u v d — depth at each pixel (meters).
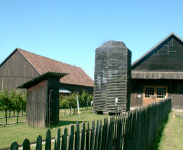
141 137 7.52
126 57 18.69
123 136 5.80
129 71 19.55
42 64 33.22
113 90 18.72
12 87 31.83
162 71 24.62
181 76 23.50
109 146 4.87
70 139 3.49
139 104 24.69
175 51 24.69
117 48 18.95
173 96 23.94
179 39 24.38
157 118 11.44
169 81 24.42
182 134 11.59
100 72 19.36
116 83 18.69
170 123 15.25
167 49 24.83
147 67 24.89
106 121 4.80
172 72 24.22
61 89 32.34
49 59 38.22
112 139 5.07
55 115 11.48
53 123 11.30
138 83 24.98
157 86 24.64
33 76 30.22
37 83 11.53
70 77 38.91
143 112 7.94
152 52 25.02
